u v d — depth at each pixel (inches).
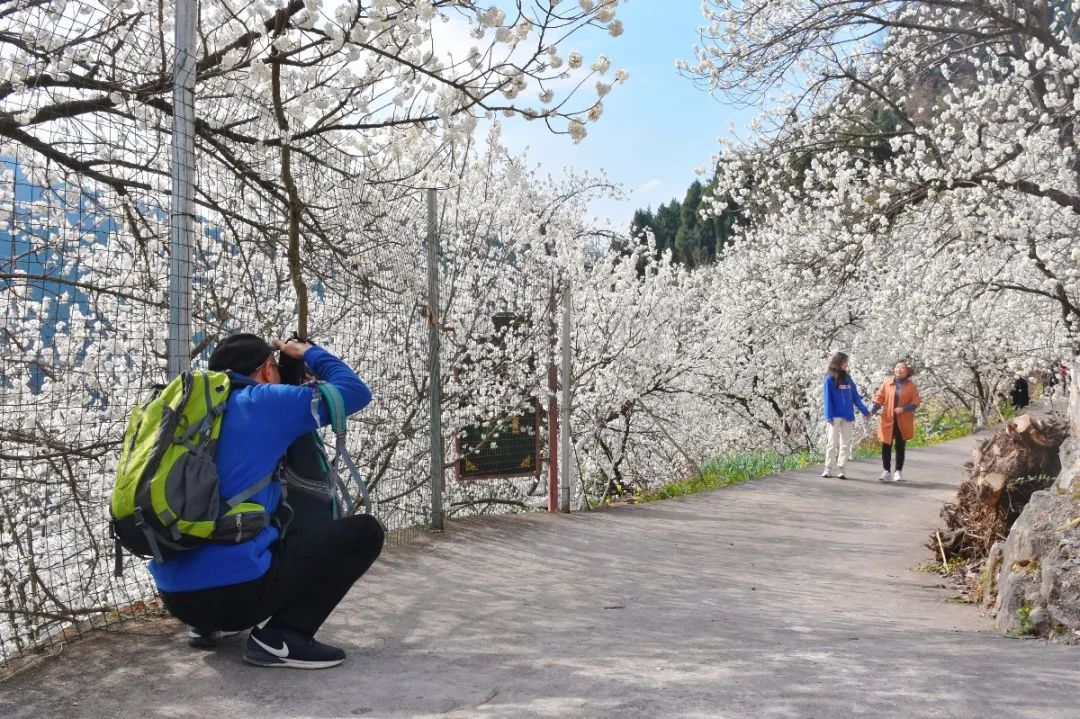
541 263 499.2
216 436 133.1
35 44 174.7
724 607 216.4
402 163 291.6
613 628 186.5
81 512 175.0
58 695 131.1
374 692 133.8
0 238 178.1
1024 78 538.6
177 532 128.2
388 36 218.7
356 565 144.4
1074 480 218.2
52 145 181.9
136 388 189.9
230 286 220.7
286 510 142.1
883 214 511.8
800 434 780.6
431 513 308.7
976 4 479.8
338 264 238.5
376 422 274.7
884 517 384.5
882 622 203.6
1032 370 900.6
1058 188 482.9
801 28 486.3
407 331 293.0
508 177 479.2
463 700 130.0
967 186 502.9
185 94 163.3
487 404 437.4
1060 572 184.2
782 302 557.9
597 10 198.8
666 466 634.8
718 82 500.4
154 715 123.2
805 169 598.2
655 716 120.0
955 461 625.0
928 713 116.7
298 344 153.4
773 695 128.6
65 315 193.0
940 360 785.6
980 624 203.5
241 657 149.7
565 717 120.5
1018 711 116.4
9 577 171.2
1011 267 585.3
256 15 205.8
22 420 178.4
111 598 177.6
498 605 206.2
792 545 318.7
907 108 572.1
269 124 218.8
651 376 564.7
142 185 196.4
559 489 384.8
